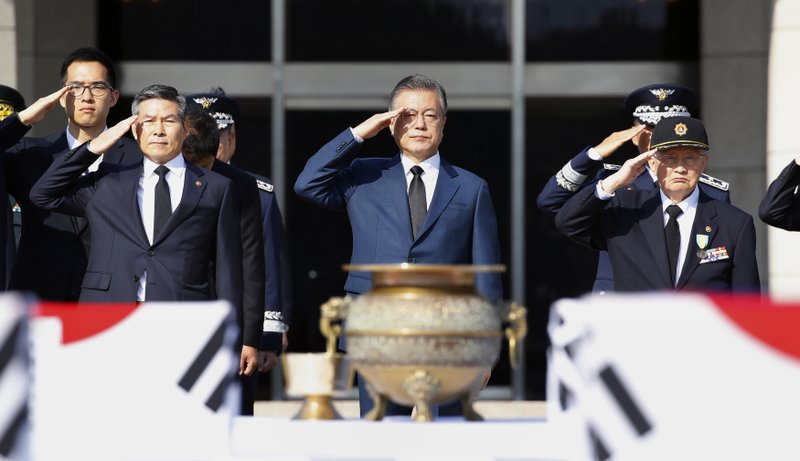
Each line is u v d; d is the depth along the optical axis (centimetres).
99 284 1401
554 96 3091
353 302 965
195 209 1428
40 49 2903
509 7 3098
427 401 928
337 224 3077
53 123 2856
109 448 859
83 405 860
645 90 1877
